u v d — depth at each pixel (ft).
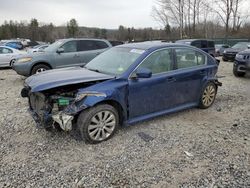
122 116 14.70
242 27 139.23
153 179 10.74
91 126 13.42
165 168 11.51
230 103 21.53
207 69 18.93
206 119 17.58
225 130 15.75
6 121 16.75
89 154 12.64
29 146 13.39
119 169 11.41
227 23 139.44
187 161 12.09
